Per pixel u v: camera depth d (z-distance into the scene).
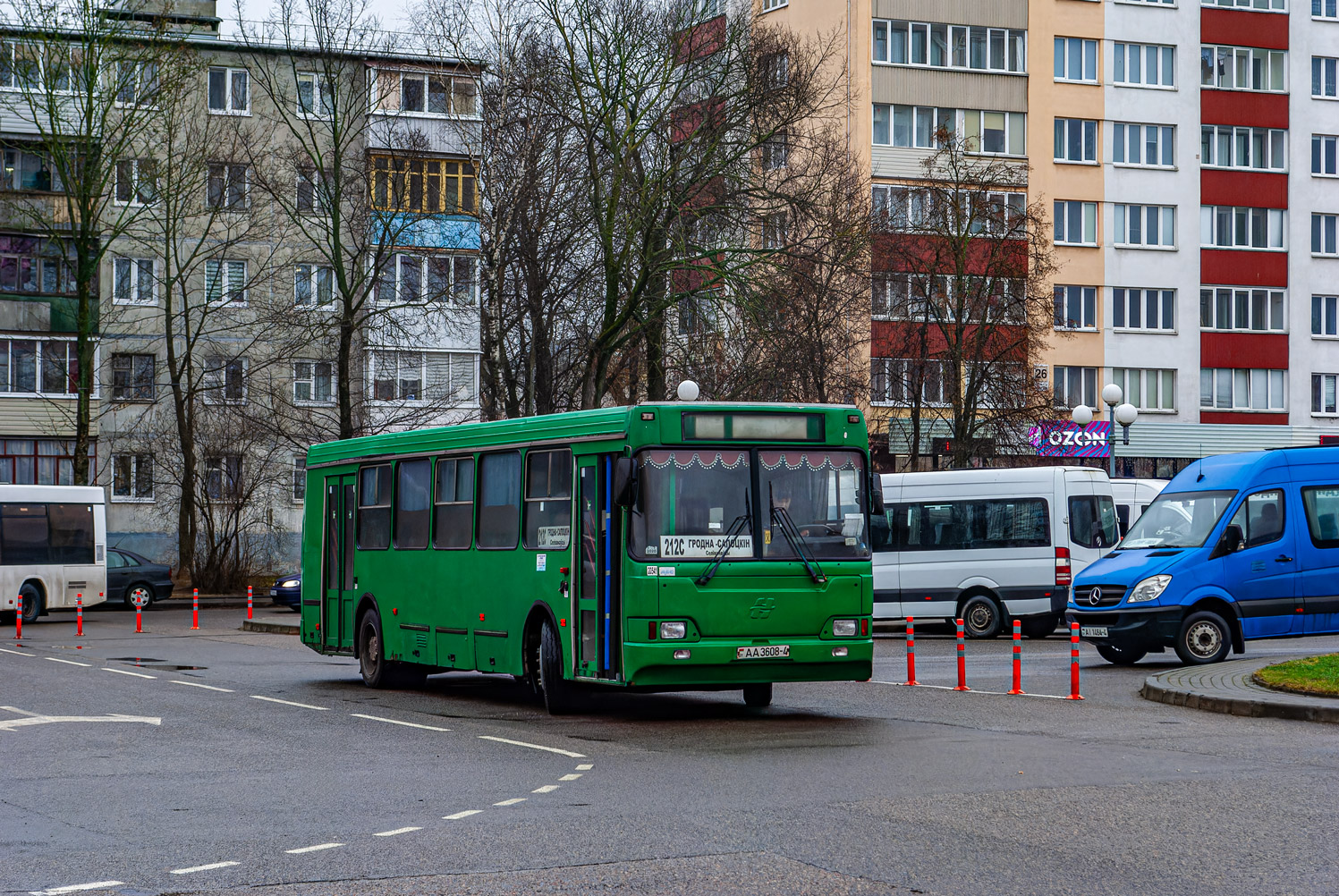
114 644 31.53
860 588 16.30
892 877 8.13
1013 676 18.91
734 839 9.23
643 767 12.50
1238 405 66.12
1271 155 66.88
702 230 41.31
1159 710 16.67
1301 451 22.47
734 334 41.44
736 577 15.87
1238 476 22.30
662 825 9.72
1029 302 52.31
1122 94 64.81
